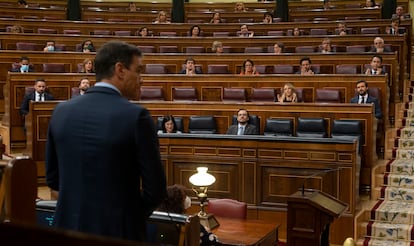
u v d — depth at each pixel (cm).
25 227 104
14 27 1202
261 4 1584
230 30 1302
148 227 266
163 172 201
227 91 872
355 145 605
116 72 206
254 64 1009
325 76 850
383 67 896
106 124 196
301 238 445
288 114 769
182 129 795
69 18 1442
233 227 484
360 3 1587
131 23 1302
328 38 1110
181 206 333
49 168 216
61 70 988
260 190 639
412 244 606
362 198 712
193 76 905
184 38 1161
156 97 891
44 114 784
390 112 891
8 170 195
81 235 101
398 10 1354
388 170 744
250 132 734
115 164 194
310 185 622
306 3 1591
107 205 194
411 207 664
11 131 880
